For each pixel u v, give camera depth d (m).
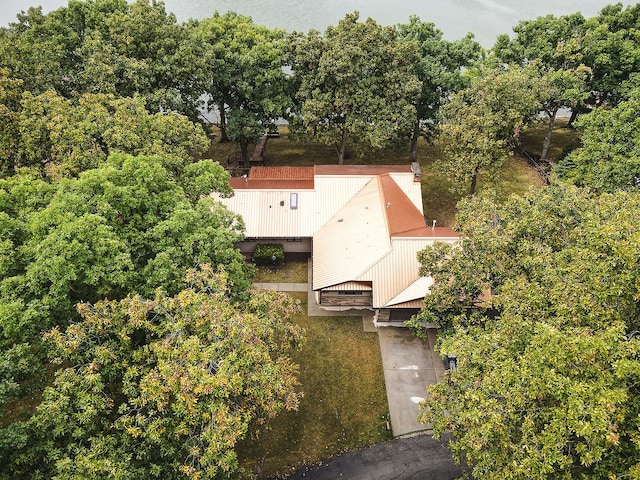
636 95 34.12
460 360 20.80
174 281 22.52
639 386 16.66
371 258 34.00
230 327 19.61
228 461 17.86
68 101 31.59
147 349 19.91
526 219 24.75
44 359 21.22
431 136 51.44
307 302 36.12
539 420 17.00
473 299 27.23
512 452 17.25
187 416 18.00
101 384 18.31
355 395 29.80
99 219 21.44
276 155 54.06
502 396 17.66
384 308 32.53
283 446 27.11
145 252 23.94
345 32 43.50
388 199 38.09
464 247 26.77
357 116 44.03
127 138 29.41
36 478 17.33
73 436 17.61
